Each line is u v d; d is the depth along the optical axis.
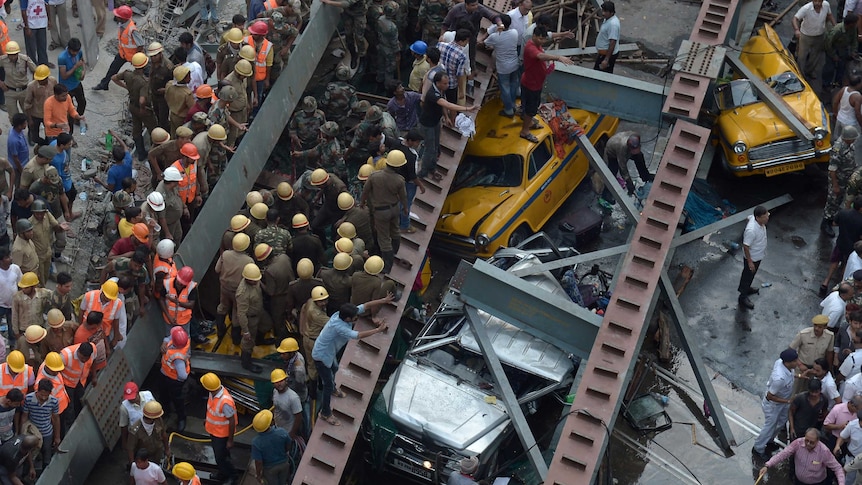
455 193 18.56
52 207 15.37
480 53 18.47
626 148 19.25
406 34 21.00
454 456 14.98
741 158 19.55
